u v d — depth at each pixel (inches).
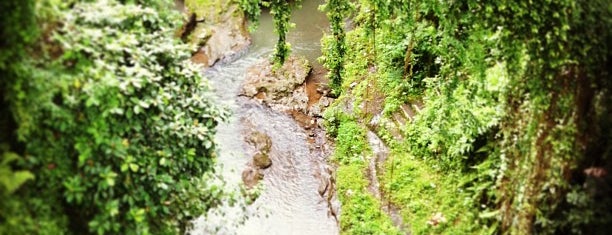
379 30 555.8
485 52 346.0
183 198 297.6
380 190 428.5
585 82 269.4
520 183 312.5
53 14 223.8
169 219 292.0
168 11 307.1
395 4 398.6
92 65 242.7
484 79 338.6
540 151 293.9
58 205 243.9
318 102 549.0
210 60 612.1
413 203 402.3
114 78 240.4
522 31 290.2
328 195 449.1
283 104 547.8
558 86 281.9
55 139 235.5
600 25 265.1
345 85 550.3
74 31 237.3
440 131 406.0
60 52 233.1
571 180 280.1
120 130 257.1
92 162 246.5
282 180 467.8
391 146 465.4
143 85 258.8
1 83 214.7
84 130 242.1
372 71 550.0
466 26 336.8
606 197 256.5
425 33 443.2
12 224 213.3
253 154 490.6
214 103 323.0
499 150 362.3
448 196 394.0
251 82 574.2
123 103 251.6
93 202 252.7
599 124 265.0
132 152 263.4
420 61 501.4
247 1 387.5
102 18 251.4
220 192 317.4
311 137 514.0
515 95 322.7
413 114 478.0
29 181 229.5
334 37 531.2
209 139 305.4
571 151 275.1
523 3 281.1
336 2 460.4
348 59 579.5
